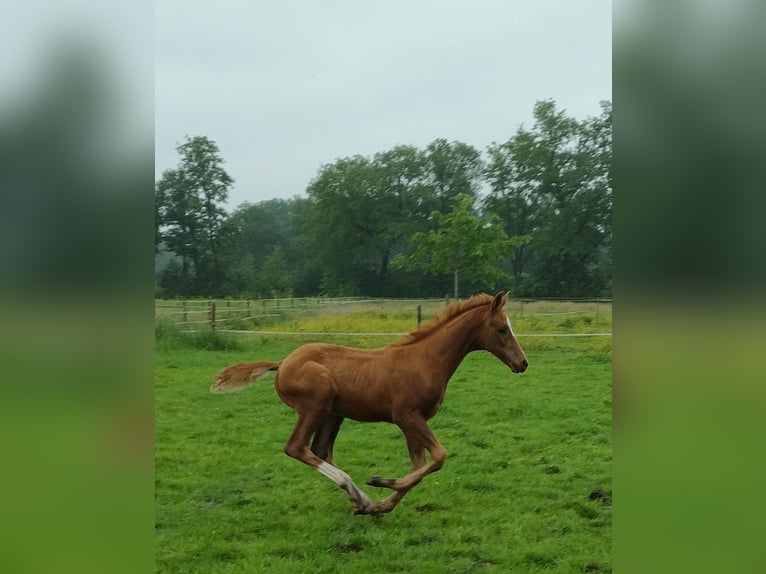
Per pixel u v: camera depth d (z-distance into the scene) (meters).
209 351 14.78
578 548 5.28
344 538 5.43
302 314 17.98
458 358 5.90
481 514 5.96
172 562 5.03
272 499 6.34
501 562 5.08
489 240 17.72
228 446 8.20
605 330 14.75
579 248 18.94
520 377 11.61
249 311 18.03
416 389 5.69
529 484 6.70
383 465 7.42
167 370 12.81
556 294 19.05
